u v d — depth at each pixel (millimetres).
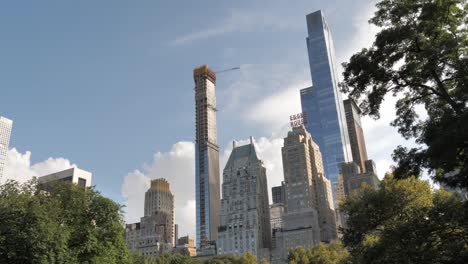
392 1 31688
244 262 152500
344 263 79812
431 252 32438
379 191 47125
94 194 59688
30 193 55750
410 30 29703
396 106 33219
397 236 34594
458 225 32844
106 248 56688
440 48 28375
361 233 48875
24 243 42219
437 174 27781
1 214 44906
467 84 27703
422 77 30281
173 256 136250
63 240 45750
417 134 32344
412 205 44969
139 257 113438
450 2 28984
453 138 23344
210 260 151375
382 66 31219
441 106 33094
